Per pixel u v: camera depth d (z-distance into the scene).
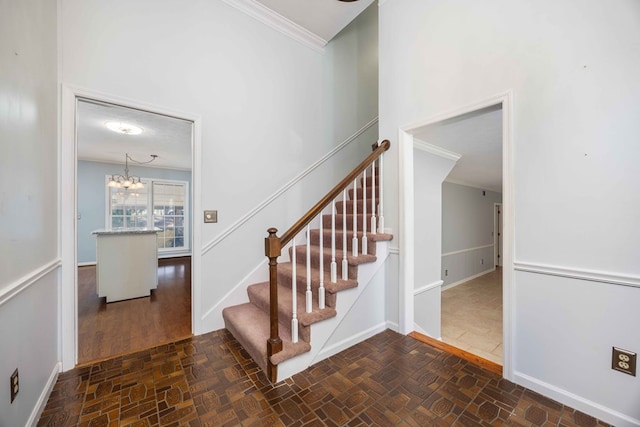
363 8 2.72
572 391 1.48
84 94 1.85
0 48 1.10
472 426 1.35
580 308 1.45
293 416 1.42
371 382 1.70
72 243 1.83
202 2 2.39
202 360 1.94
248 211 2.66
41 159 1.51
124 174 6.29
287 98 2.98
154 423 1.37
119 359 1.95
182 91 2.27
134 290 3.45
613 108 1.33
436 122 2.12
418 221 3.23
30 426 1.30
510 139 1.68
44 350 1.53
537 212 1.59
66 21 1.79
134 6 2.06
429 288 3.41
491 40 1.78
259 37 2.76
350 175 2.19
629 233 1.30
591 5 1.39
